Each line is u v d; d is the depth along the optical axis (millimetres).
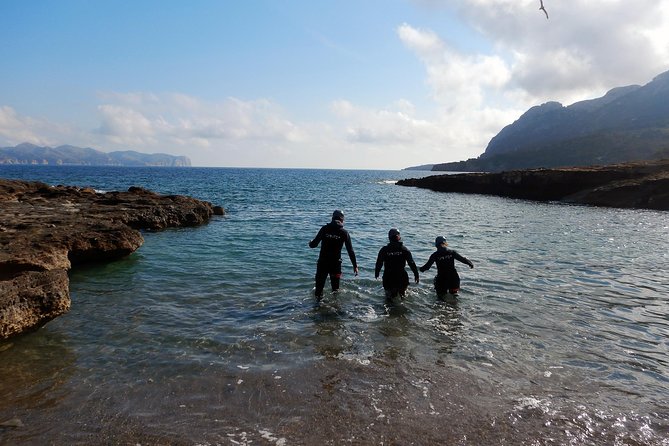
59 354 5348
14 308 5789
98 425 3799
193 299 7777
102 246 10906
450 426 3840
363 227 19703
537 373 4961
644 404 4301
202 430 3736
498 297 8156
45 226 12070
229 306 7391
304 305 7500
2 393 4352
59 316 6719
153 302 7559
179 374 4824
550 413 4090
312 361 5195
